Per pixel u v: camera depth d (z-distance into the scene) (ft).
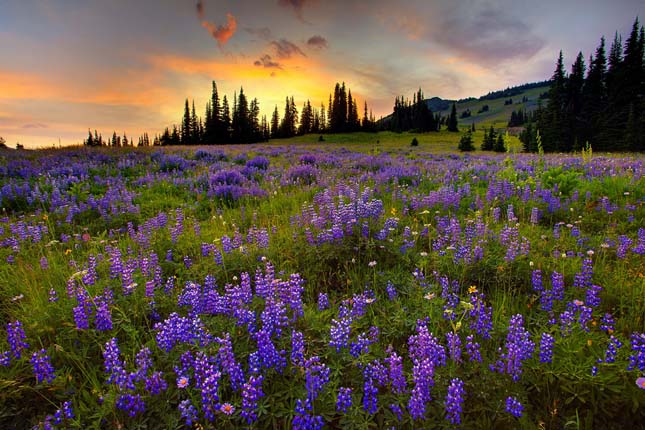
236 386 10.19
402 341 12.81
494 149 222.89
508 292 15.26
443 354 10.52
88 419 9.82
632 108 145.69
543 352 10.35
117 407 9.84
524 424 9.18
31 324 13.15
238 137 319.47
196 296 13.34
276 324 11.66
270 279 13.84
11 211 33.63
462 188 35.19
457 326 10.63
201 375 10.05
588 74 187.21
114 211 30.32
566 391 10.15
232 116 323.78
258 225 26.73
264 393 10.43
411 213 28.25
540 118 188.96
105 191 40.09
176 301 14.74
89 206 32.04
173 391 10.53
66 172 47.03
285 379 10.75
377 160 59.41
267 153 84.12
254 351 11.58
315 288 16.87
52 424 9.51
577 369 10.20
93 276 16.05
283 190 39.14
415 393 9.16
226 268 17.81
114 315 13.53
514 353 10.07
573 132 174.70
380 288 16.08
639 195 28.96
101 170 50.55
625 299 14.08
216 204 34.50
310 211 26.73
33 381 11.01
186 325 11.39
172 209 32.48
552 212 26.55
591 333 11.64
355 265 18.10
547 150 179.83
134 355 11.48
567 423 8.84
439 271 16.66
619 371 9.93
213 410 9.50
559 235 21.42
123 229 27.66
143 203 34.55
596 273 15.94
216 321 12.85
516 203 29.12
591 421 9.35
